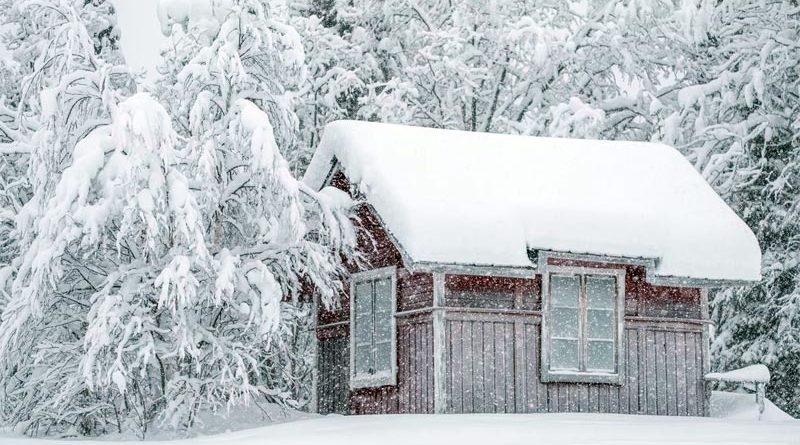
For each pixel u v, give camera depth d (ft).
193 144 68.64
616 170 79.71
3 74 93.56
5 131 79.71
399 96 113.60
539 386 70.08
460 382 68.39
